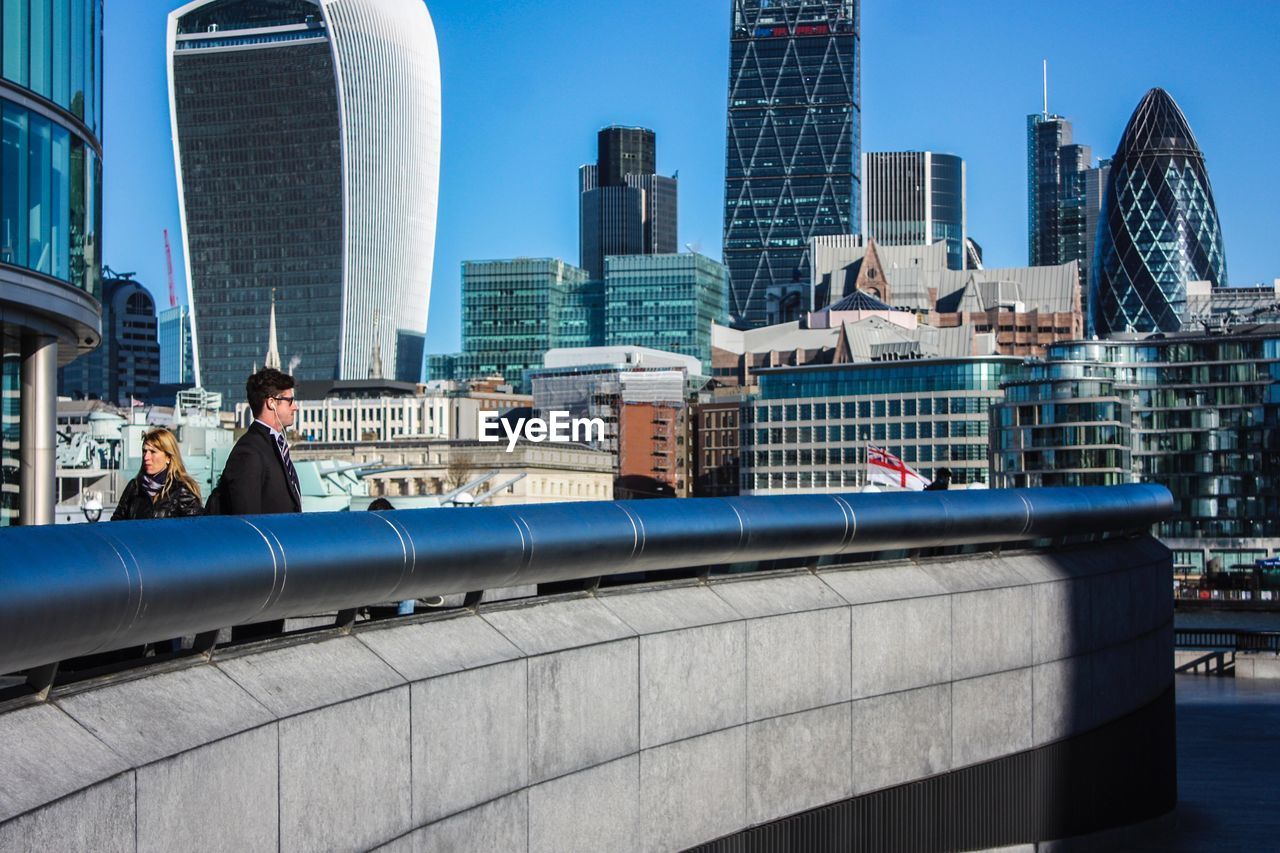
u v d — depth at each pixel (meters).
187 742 7.43
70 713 7.14
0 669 6.52
